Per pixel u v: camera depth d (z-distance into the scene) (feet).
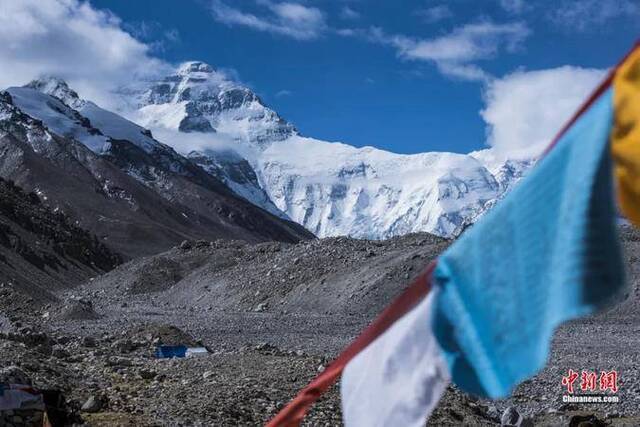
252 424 68.54
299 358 102.73
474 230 16.58
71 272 453.58
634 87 14.89
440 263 16.92
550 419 85.92
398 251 269.64
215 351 131.95
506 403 97.35
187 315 232.73
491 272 15.90
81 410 68.59
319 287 259.19
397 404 17.43
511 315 15.34
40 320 198.90
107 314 232.53
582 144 15.16
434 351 16.96
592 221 14.15
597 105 15.38
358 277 251.19
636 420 84.84
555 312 14.16
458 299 16.42
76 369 90.53
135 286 351.67
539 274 14.98
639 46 15.14
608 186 14.43
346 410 18.67
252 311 253.85
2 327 148.97
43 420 59.00
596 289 13.69
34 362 82.79
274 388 81.61
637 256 228.43
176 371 92.17
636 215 14.28
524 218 15.56
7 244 424.46
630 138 14.58
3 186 564.71
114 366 95.30
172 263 378.94
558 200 15.12
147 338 133.39
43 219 533.55
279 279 277.03
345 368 19.22
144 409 70.33
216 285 302.86
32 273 396.57
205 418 67.87
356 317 219.20
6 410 58.23
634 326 195.11
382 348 18.33
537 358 14.64
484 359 15.66
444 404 81.61
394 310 18.49
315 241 309.22
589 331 187.52
